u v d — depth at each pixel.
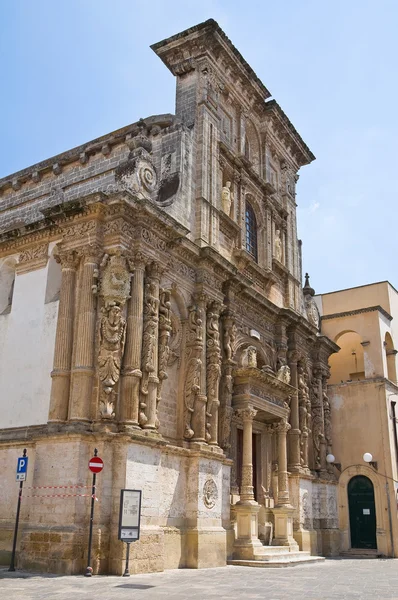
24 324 23.28
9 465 21.06
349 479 36.25
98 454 18.80
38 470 19.16
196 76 28.95
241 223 30.50
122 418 19.69
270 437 30.55
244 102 32.91
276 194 35.91
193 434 23.28
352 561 28.92
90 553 17.33
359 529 35.22
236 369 26.75
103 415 19.17
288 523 28.44
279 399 29.62
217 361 24.97
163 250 23.09
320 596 14.45
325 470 34.75
